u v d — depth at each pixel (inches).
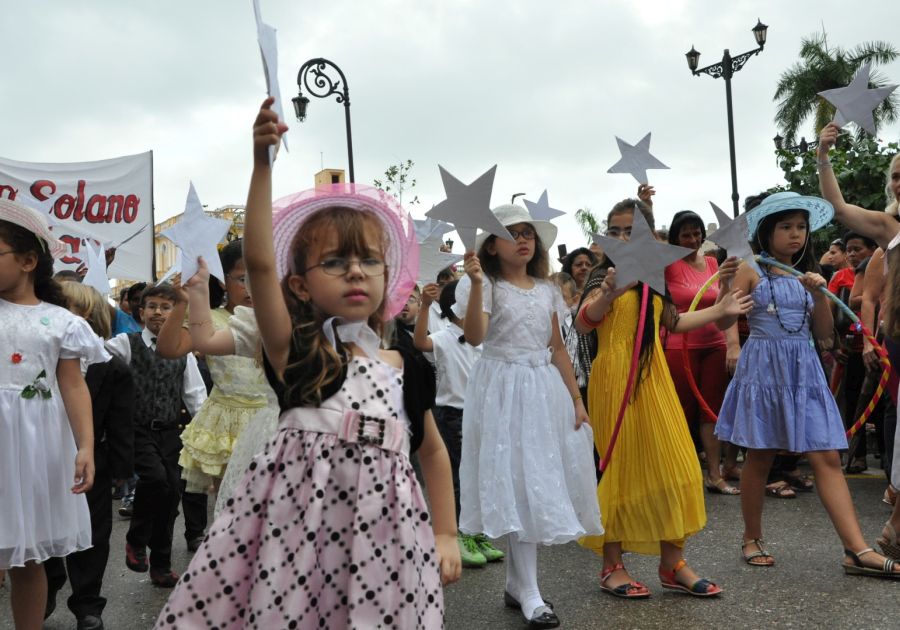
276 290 79.6
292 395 80.4
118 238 457.7
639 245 148.4
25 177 445.1
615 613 155.6
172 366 194.4
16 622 134.6
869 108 181.2
